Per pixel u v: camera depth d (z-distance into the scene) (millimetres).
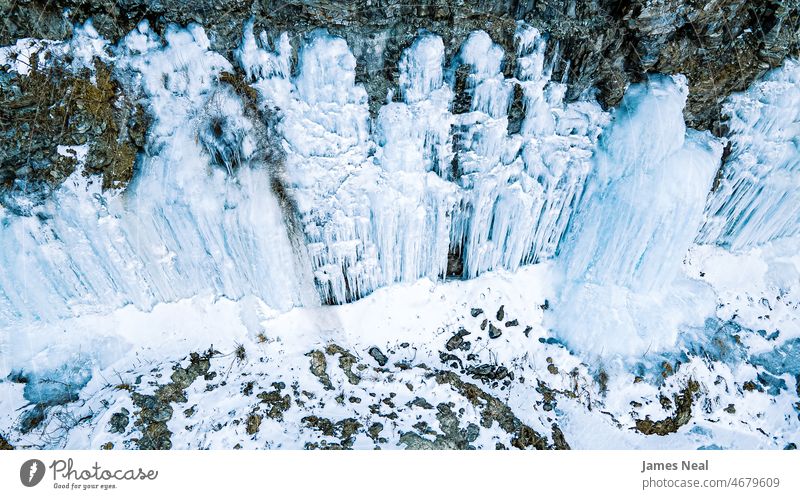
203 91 4859
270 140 5082
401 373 5633
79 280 5164
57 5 4402
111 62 4645
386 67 5082
